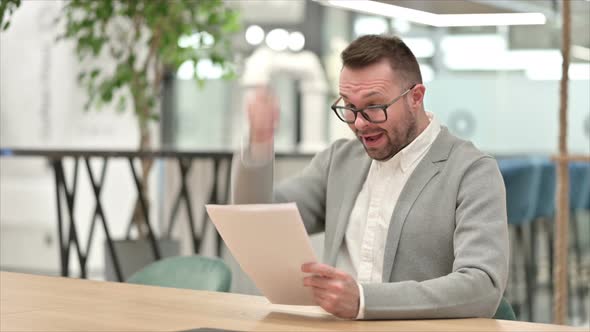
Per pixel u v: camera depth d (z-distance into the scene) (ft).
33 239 24.00
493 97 28.53
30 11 23.09
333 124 28.55
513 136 28.40
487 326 6.57
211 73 21.16
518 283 23.12
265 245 6.73
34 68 23.22
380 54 8.02
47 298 7.66
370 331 6.30
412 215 8.20
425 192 8.22
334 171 9.16
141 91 17.02
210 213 6.85
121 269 15.85
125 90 23.29
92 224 15.31
